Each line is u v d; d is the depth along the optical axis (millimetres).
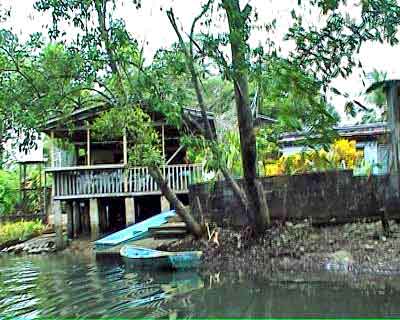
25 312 6324
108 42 8773
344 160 13047
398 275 7355
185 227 11914
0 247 17203
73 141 17281
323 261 8453
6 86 10195
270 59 6680
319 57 7215
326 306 5777
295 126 7082
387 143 10750
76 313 6105
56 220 15484
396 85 9992
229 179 9938
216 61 6891
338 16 7102
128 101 10133
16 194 21781
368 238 9039
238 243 10086
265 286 7180
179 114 8688
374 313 5379
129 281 8344
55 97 10406
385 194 9594
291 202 10219
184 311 5918
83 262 11625
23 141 10336
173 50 8312
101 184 15617
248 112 8977
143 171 15492
